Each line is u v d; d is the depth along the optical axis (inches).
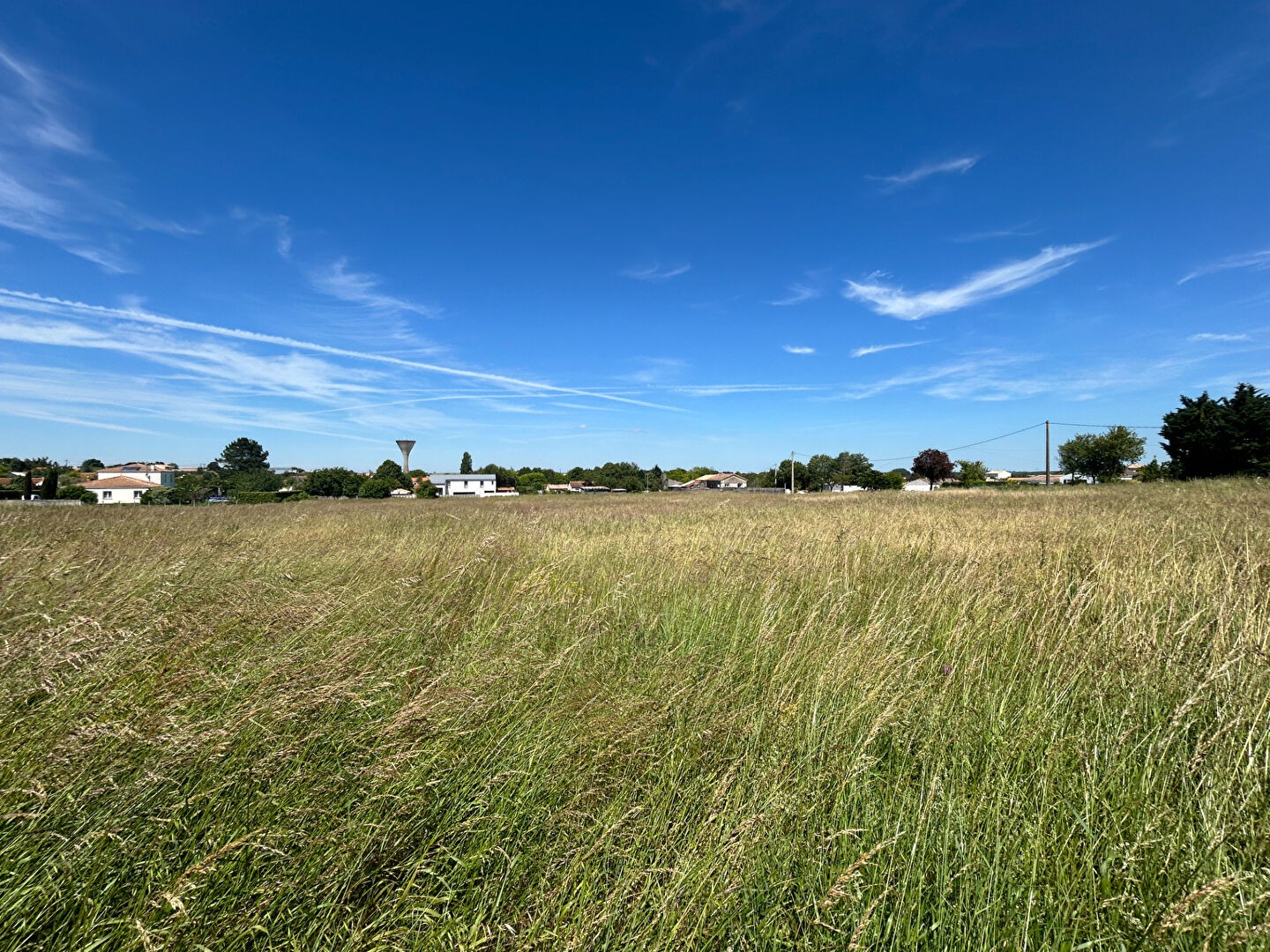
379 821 90.7
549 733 119.5
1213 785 96.7
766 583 237.1
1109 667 139.5
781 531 408.5
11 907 71.2
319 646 155.0
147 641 134.9
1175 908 71.1
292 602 171.6
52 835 75.7
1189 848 86.0
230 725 101.7
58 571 205.2
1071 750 109.0
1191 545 287.7
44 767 86.7
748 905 82.0
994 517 520.1
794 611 209.5
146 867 80.0
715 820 93.3
